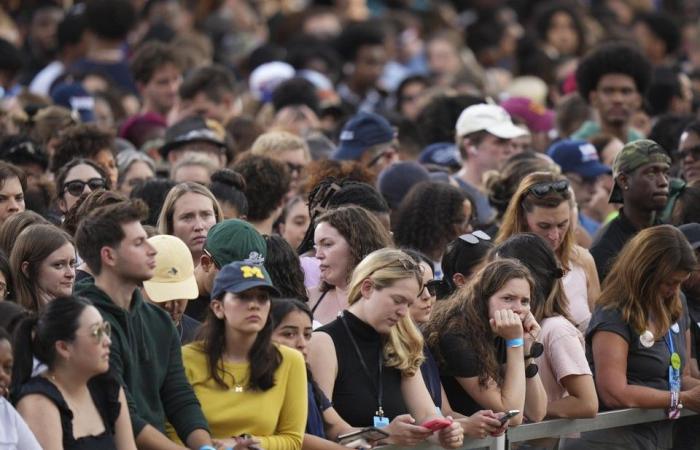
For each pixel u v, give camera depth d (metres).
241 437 16.77
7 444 15.39
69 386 16.03
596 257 24.33
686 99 37.34
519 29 52.50
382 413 18.52
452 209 23.48
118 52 38.78
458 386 19.72
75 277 19.05
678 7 56.06
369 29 44.12
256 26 49.69
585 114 33.19
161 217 21.27
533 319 19.53
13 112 29.33
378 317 18.53
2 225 20.27
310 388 18.25
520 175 25.61
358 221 20.39
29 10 47.38
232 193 23.16
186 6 47.84
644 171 24.17
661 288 21.36
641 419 21.27
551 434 20.09
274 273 19.50
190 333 19.16
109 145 25.73
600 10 53.16
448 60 46.66
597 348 21.34
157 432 16.77
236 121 31.62
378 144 28.44
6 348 15.66
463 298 19.73
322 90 38.72
